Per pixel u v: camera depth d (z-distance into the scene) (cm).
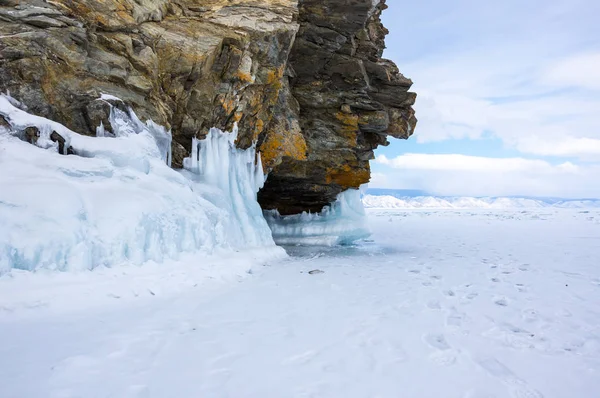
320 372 380
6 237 527
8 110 662
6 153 620
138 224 682
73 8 788
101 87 802
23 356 372
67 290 538
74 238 586
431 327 535
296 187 1736
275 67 1194
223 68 1052
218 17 1084
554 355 450
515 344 482
